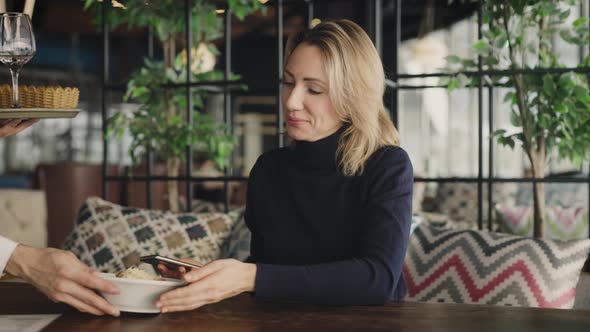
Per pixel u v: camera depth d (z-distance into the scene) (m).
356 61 1.62
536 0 2.55
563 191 4.91
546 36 2.63
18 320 1.28
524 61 2.64
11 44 1.62
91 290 1.32
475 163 8.98
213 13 3.18
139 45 12.96
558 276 2.00
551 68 2.52
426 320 1.29
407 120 9.91
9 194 3.52
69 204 5.04
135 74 3.21
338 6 6.83
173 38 3.41
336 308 1.40
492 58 2.62
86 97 12.94
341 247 1.66
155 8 3.22
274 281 1.37
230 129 3.24
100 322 1.26
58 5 6.42
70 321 1.27
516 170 8.12
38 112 1.59
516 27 2.64
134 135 3.21
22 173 12.31
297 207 1.70
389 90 2.46
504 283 2.01
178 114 3.35
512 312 1.37
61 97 1.65
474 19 2.86
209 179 3.00
